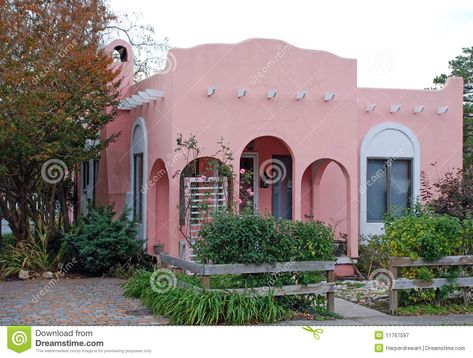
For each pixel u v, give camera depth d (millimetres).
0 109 12828
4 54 13117
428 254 10469
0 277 13938
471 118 26156
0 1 13250
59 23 14375
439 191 14102
